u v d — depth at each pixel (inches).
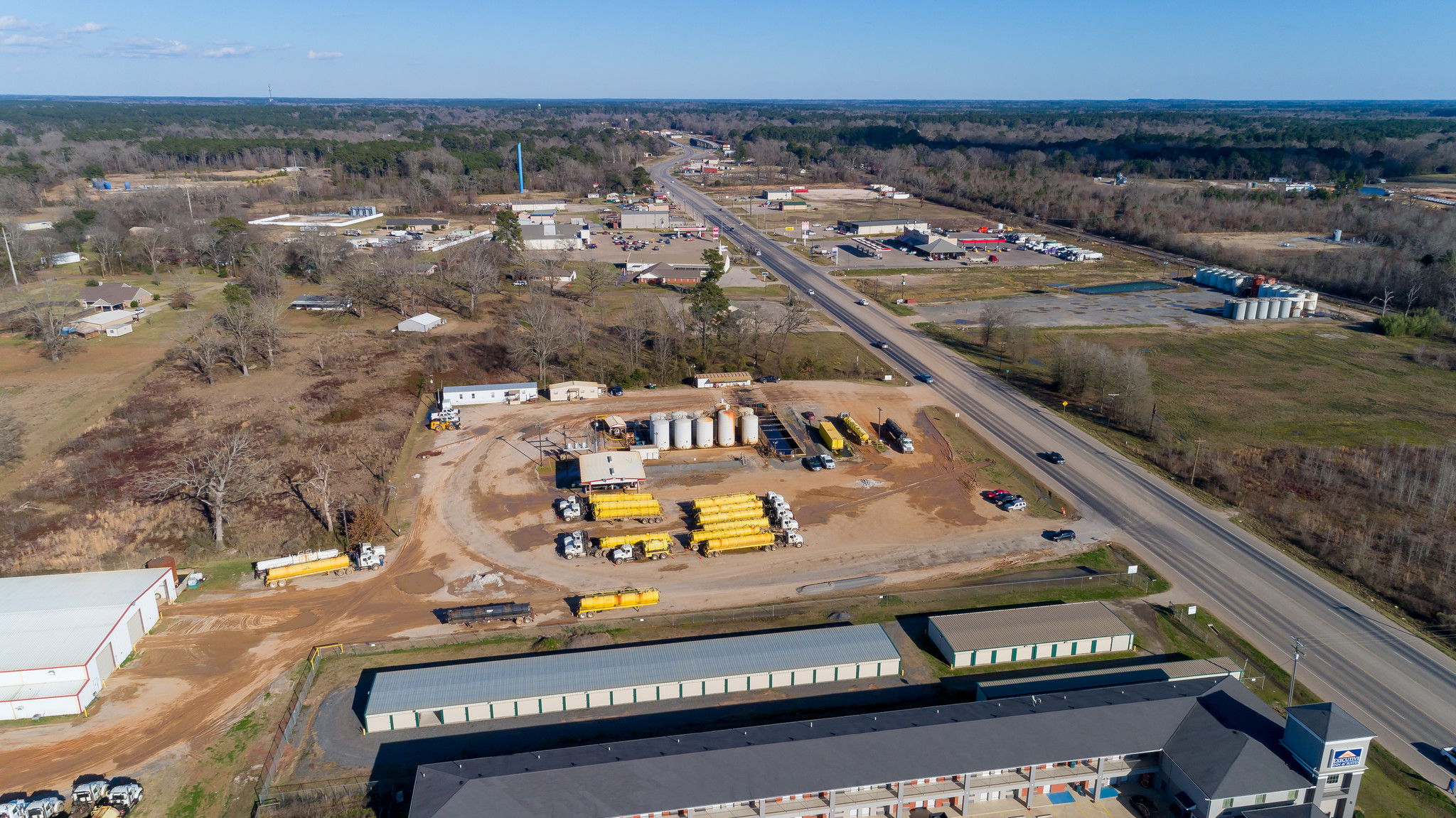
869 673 2493.8
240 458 3614.7
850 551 3213.6
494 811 1807.3
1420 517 3422.7
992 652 2541.8
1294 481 3772.1
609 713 2322.8
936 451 4111.7
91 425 4183.1
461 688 2309.3
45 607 2544.3
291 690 2411.4
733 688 2418.8
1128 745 2033.7
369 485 3659.0
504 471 3814.0
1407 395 4781.0
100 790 1995.6
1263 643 2674.7
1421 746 2244.1
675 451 4101.9
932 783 2022.6
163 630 2677.2
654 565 3102.9
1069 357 4886.8
